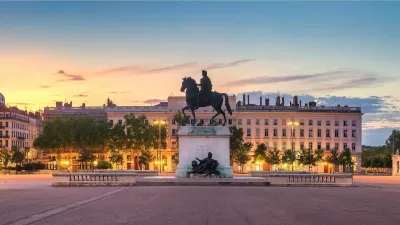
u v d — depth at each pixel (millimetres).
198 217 28938
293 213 31250
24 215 29406
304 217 29266
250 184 60750
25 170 149125
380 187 62625
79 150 175375
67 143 167500
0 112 199000
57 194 46531
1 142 197125
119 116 198500
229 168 63312
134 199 40719
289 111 199375
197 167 62469
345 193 49844
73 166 171000
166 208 33688
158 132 172125
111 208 33562
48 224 25625
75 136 165250
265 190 52969
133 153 181375
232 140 157125
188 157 63656
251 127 198750
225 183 61000
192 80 64875
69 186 60562
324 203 38250
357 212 32062
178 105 196875
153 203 37188
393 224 26500
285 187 59656
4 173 140625
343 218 28875
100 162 151875
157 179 61250
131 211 31781
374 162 190500
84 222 26422
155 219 27922
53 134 168500
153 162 187125
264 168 188750
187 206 35062
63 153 181125
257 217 29125
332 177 62500
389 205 36969
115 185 60281
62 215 29516
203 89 64438
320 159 178375
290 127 199625
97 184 60500
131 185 60625
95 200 39781
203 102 64688
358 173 179625
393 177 122500
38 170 149000
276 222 27000
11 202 37969
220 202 38281
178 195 45031
